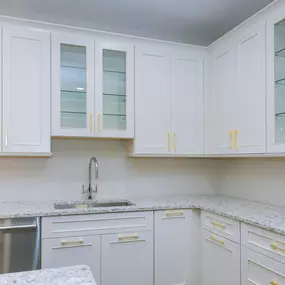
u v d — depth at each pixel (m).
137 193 3.04
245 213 2.08
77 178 2.85
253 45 2.27
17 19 2.41
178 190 3.19
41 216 2.13
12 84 2.37
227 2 2.14
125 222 2.36
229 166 3.13
